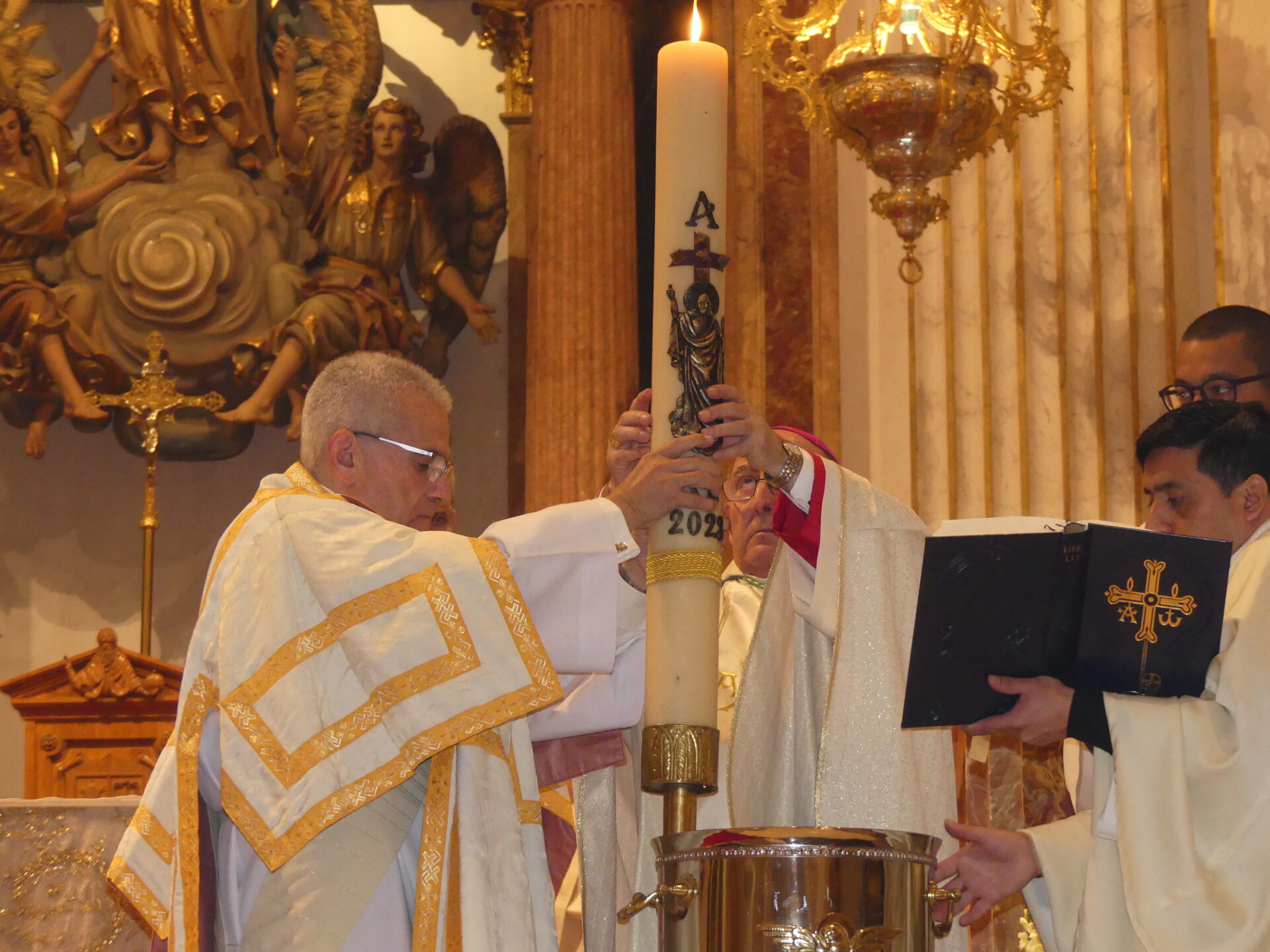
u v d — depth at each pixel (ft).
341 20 34.32
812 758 12.26
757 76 30.17
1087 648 10.28
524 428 34.91
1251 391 14.78
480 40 35.86
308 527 11.12
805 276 29.30
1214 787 10.40
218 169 33.88
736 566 15.42
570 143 31.86
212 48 34.01
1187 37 25.82
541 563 11.35
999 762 16.89
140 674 27.61
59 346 32.32
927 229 27.96
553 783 12.41
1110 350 25.88
